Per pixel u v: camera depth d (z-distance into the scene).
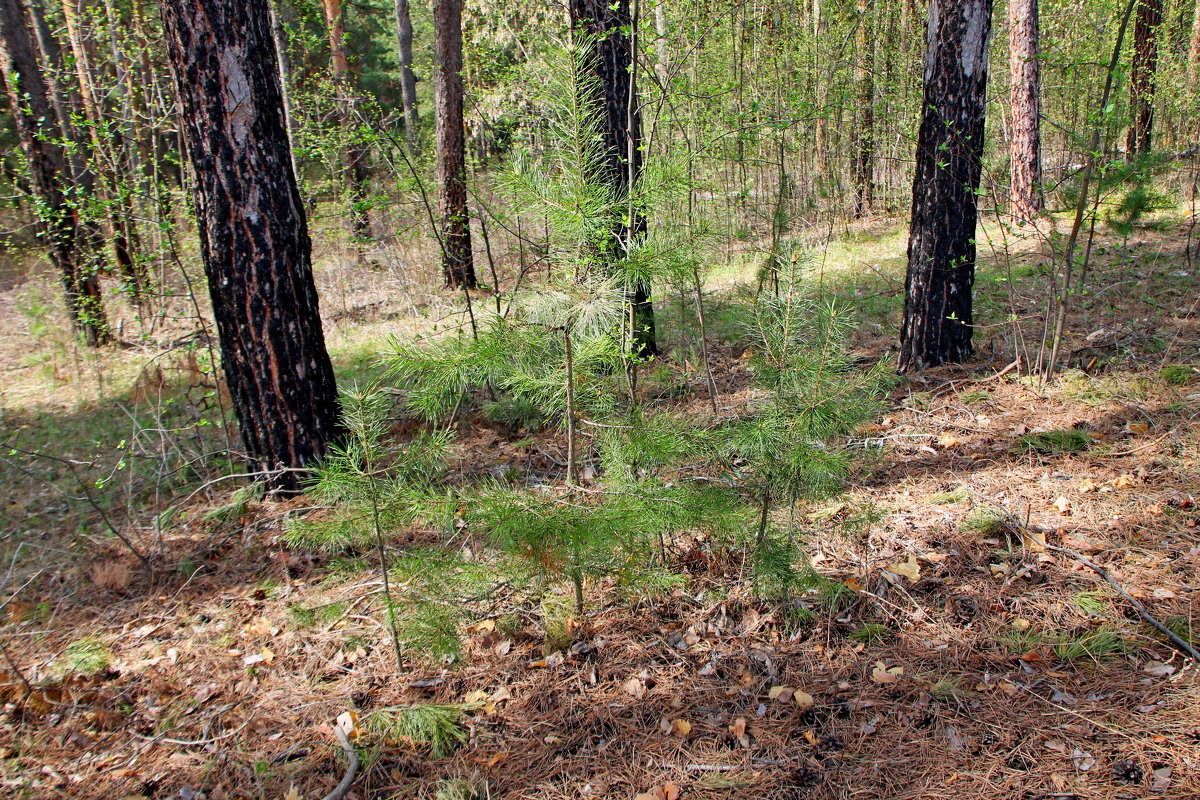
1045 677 2.76
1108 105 4.64
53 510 4.80
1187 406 4.43
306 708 3.03
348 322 8.82
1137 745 2.40
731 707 2.81
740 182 9.30
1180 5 11.62
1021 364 5.46
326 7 13.02
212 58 4.13
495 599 3.53
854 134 11.05
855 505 3.95
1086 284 6.96
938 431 4.73
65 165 8.09
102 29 8.33
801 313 2.97
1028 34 9.44
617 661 3.09
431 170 10.55
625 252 3.09
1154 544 3.37
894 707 2.71
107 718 3.03
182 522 4.50
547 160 2.96
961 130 5.25
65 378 7.41
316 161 10.04
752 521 3.25
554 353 3.02
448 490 3.01
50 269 8.32
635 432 3.10
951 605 3.18
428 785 2.62
